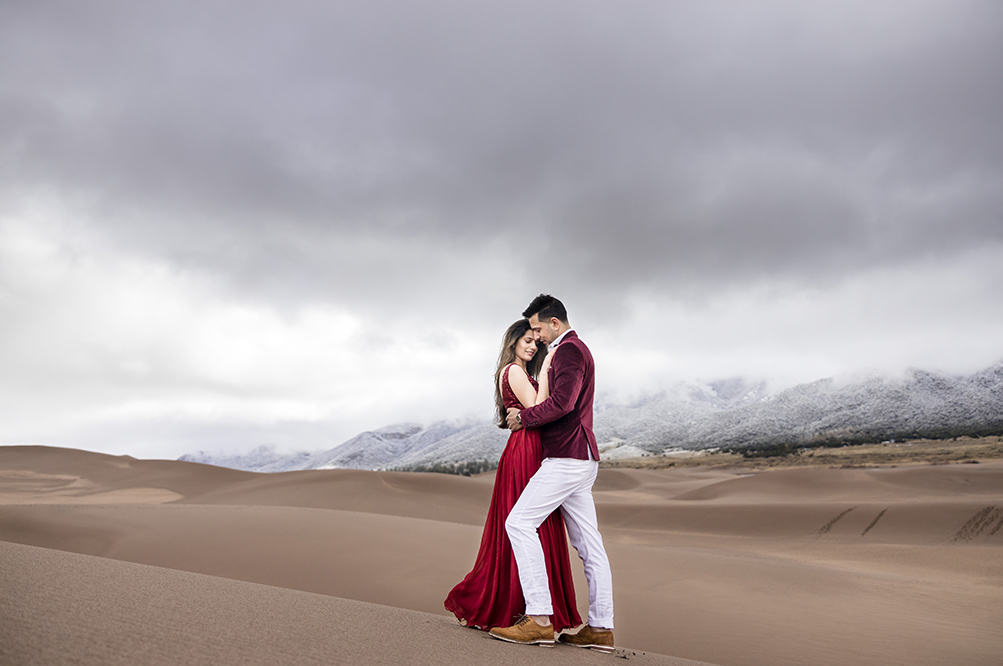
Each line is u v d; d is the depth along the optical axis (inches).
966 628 341.1
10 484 1753.2
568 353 141.5
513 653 109.3
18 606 76.2
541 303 152.9
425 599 342.0
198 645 72.8
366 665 77.2
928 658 268.5
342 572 388.5
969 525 1138.7
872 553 840.3
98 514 547.5
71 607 81.4
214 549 437.1
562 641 142.2
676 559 510.6
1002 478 2026.3
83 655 60.8
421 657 88.7
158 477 1871.3
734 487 2217.0
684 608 351.3
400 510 1428.4
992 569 682.2
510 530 135.0
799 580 457.4
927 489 1948.8
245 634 83.7
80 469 1982.0
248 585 153.3
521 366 157.8
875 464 6397.6
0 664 53.7
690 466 7672.2
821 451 7869.1
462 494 1731.1
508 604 135.0
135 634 72.7
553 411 136.2
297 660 73.7
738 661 252.2
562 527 147.3
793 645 280.2
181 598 106.0
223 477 1892.2
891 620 352.5
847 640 295.9
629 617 324.2
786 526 1274.6
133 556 422.6
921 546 863.1
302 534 478.0
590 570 143.7
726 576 454.0
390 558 418.0
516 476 143.7
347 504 1467.8
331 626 102.8
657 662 130.0
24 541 455.8
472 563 416.2
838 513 1305.4
